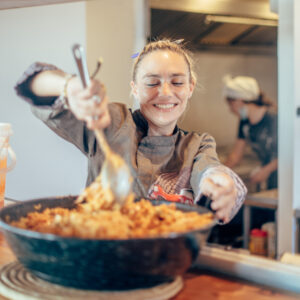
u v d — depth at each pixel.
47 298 0.72
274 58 2.91
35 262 0.73
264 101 3.01
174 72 1.52
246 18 2.73
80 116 0.84
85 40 1.92
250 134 3.04
